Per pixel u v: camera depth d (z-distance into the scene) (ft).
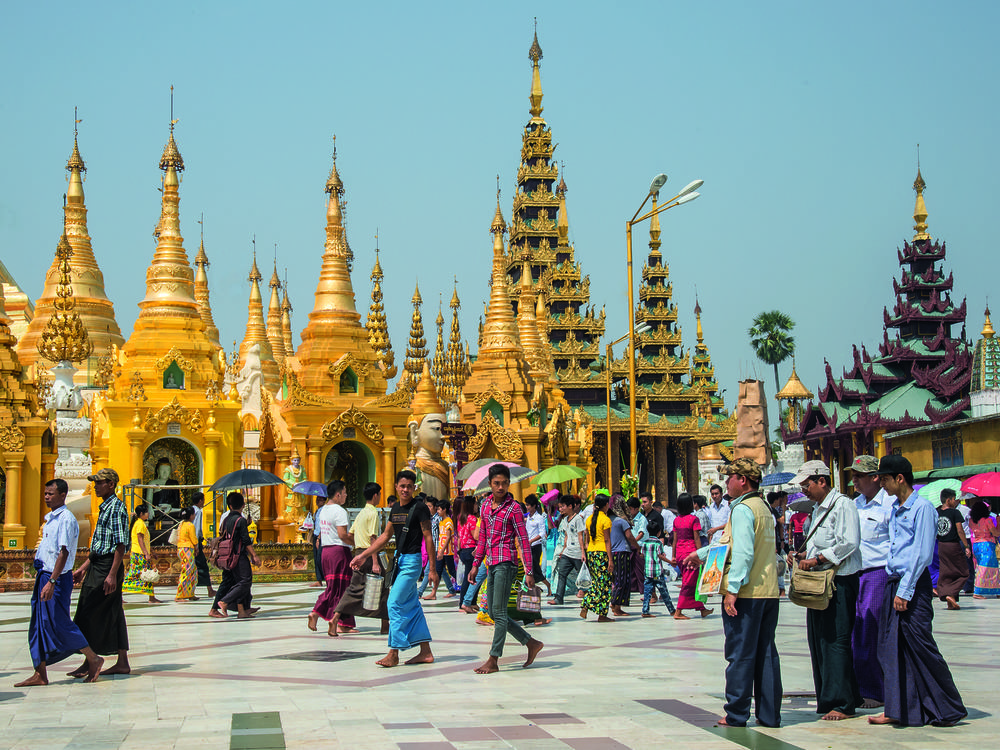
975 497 108.88
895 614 36.91
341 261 139.54
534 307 216.54
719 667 48.96
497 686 43.68
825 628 38.06
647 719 36.73
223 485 98.89
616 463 312.50
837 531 38.06
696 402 337.93
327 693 42.16
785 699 41.57
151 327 129.80
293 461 122.93
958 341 238.89
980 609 78.18
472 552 79.66
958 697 36.42
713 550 37.17
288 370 130.52
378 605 58.34
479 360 168.45
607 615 71.61
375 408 131.44
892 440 208.85
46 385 155.74
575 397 323.78
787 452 248.11
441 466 143.84
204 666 50.24
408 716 37.24
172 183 136.67
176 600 90.12
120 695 42.29
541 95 331.77
